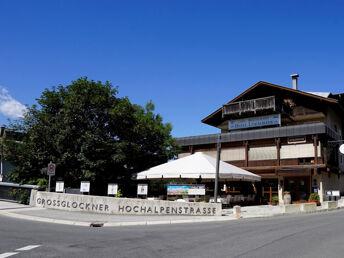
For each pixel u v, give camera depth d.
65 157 21.28
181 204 15.99
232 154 32.75
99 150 21.25
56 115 23.28
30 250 7.64
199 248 7.81
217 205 16.06
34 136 21.61
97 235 10.05
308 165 27.72
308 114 31.52
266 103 31.77
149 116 29.97
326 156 28.06
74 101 22.23
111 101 23.94
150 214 15.88
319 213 18.50
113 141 23.02
